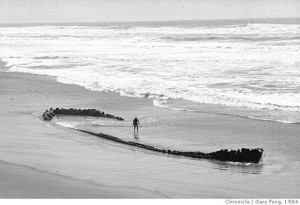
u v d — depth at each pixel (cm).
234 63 6150
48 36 15675
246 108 3694
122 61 7069
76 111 3584
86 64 6969
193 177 2142
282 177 2152
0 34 18800
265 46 8100
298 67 5531
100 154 2536
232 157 2422
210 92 4306
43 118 3503
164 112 3656
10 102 4234
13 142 2781
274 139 2831
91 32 16938
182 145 2725
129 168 2272
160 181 2069
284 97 3984
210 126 3178
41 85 5222
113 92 4606
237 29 13575
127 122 3331
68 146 2703
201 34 12369
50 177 2084
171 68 5969
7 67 7269
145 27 19900
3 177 2077
